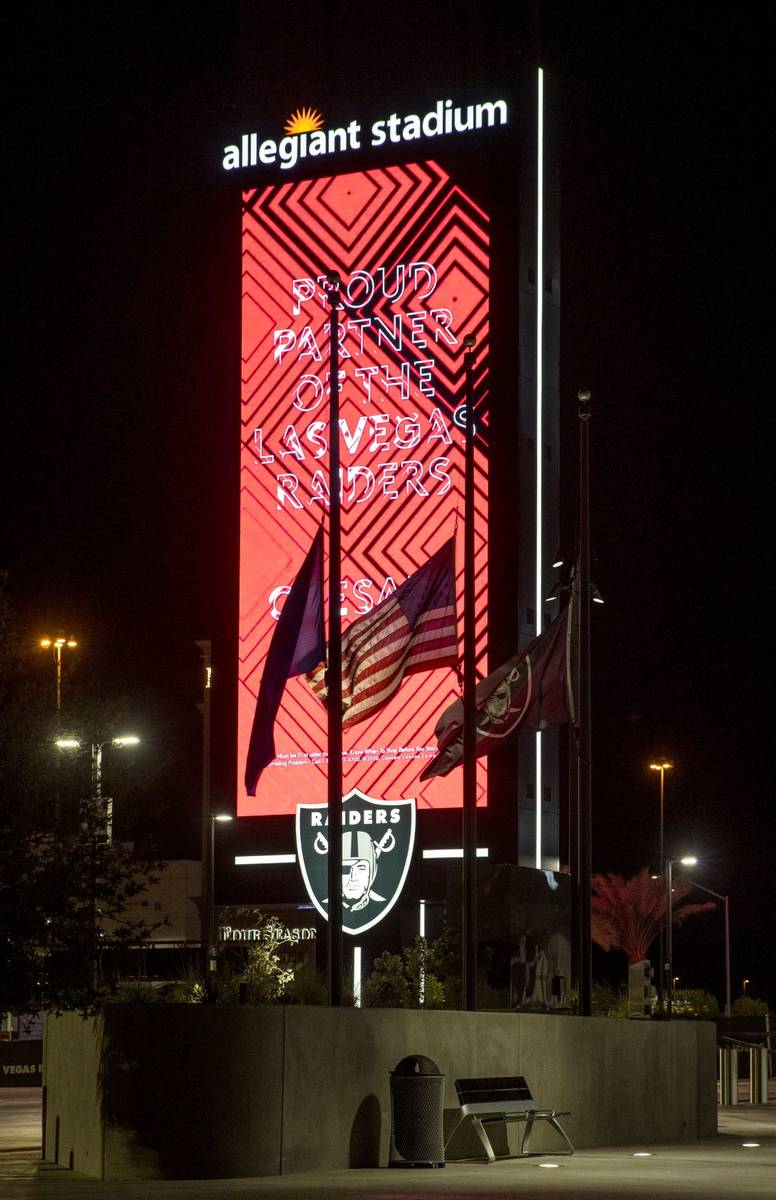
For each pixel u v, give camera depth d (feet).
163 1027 67.72
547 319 220.02
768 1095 158.61
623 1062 93.35
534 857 204.54
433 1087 74.13
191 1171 67.21
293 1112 70.18
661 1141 96.22
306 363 221.25
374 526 213.87
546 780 208.54
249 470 222.07
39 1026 167.53
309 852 212.02
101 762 76.38
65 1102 74.54
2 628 76.69
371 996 112.57
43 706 74.69
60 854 73.36
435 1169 73.05
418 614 101.45
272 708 103.35
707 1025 103.91
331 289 96.73
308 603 103.40
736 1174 70.49
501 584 208.85
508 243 215.51
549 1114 82.17
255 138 228.02
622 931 269.23
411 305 217.56
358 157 223.92
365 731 209.87
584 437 105.29
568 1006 104.73
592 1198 58.95
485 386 213.25
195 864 245.45
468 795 96.12
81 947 72.28
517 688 103.55
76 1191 61.52
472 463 102.22
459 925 117.29
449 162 219.41
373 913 205.67
